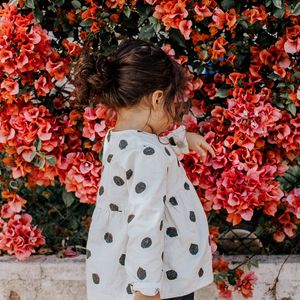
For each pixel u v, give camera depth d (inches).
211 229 105.0
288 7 95.6
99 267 76.8
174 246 75.4
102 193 77.5
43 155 99.5
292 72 99.6
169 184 75.3
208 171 99.0
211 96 101.6
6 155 107.3
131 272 69.7
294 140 99.5
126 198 74.3
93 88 78.3
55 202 118.3
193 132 100.1
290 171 115.8
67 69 100.3
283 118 99.0
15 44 96.7
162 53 75.4
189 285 75.6
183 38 97.7
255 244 111.3
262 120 95.0
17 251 107.4
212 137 99.0
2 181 108.3
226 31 100.3
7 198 108.2
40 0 100.9
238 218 99.4
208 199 100.2
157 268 69.2
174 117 77.7
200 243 77.3
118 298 75.6
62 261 109.9
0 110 101.1
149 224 69.2
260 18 93.8
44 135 98.4
